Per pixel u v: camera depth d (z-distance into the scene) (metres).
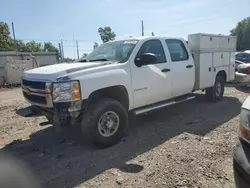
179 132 4.53
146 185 2.80
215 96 6.86
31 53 20.77
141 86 4.46
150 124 5.12
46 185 2.92
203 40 5.89
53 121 3.64
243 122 2.14
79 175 3.12
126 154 3.69
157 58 4.86
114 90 4.17
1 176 3.15
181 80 5.34
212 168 3.09
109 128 3.97
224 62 6.93
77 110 3.58
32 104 4.10
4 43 40.81
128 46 4.63
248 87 9.45
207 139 4.08
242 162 1.99
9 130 5.15
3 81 14.50
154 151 3.73
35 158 3.71
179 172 3.03
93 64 4.04
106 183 2.89
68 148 4.04
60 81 3.49
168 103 5.08
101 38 39.41
